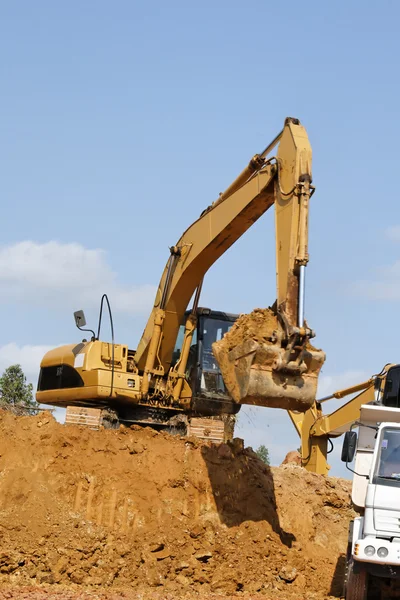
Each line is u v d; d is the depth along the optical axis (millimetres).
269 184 15508
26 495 16484
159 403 19891
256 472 18594
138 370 20469
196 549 16219
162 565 15617
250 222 16812
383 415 14203
